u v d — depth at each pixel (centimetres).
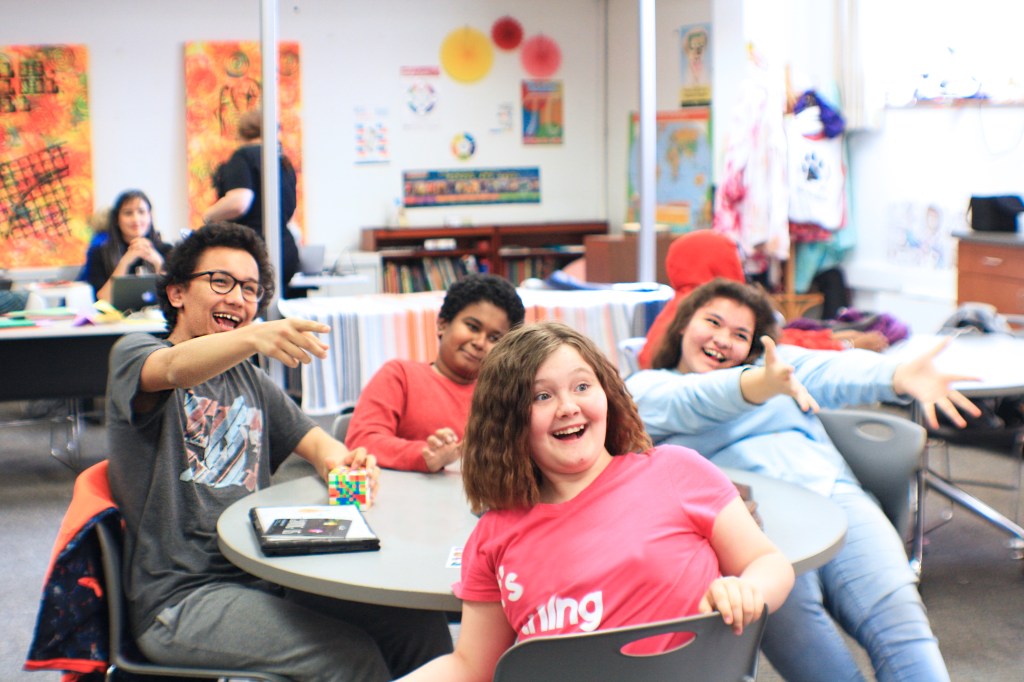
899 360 281
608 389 189
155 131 929
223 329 248
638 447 192
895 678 246
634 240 891
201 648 217
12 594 397
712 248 503
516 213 1041
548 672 160
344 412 321
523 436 182
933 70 728
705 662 165
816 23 809
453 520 229
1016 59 664
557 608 174
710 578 177
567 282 567
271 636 214
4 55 886
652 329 455
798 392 241
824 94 799
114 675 227
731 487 187
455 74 1009
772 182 780
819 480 276
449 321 296
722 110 897
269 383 266
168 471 232
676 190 956
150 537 230
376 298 506
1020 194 670
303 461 305
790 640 248
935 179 737
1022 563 420
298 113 970
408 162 1006
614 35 1030
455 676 181
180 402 237
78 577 221
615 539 176
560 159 1048
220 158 941
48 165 901
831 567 261
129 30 915
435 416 293
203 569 232
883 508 298
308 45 968
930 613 373
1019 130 669
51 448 613
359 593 190
